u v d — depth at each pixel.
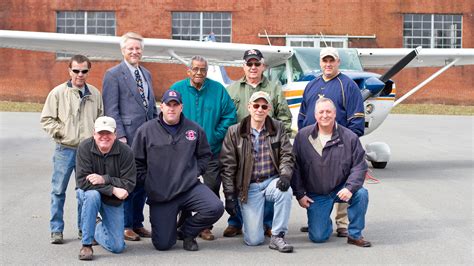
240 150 4.86
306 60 9.47
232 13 25.38
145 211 6.20
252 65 5.39
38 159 10.02
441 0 25.55
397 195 7.01
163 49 10.48
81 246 4.75
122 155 4.59
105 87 5.04
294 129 9.25
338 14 25.38
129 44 5.05
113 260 4.39
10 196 6.79
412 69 26.05
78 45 10.18
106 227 4.58
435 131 16.19
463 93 26.16
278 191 4.71
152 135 4.76
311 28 25.39
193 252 4.65
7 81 25.88
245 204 4.85
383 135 15.12
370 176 8.41
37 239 4.95
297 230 5.42
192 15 25.56
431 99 26.23
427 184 7.79
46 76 25.80
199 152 4.89
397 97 26.16
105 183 4.48
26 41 9.84
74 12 25.56
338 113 5.68
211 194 4.73
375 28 25.50
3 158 10.12
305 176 4.99
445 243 4.87
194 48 10.42
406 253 4.58
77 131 4.83
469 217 5.85
